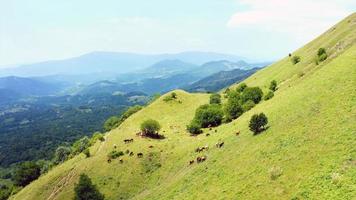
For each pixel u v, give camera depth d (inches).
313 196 1635.1
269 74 6441.9
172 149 4340.6
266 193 1866.4
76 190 3686.0
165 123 5698.8
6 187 5777.6
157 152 4325.8
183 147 4256.9
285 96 3590.1
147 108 6486.2
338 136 2052.2
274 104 3570.4
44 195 4274.1
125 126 5920.3
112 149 4763.8
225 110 4835.1
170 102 6609.3
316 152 2004.2
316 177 1755.7
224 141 3496.6
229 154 2906.0
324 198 1588.3
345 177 1657.2
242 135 3277.6
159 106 6496.1
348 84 2714.1
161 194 2965.1
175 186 2950.3
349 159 1781.5
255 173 2175.2
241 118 4111.7
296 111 2849.4
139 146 4581.7
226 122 4788.4
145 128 4943.4
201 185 2536.9
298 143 2239.2
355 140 1921.8
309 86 3243.1
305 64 5177.2
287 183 1852.9
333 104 2534.5
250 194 1947.6
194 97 7017.7
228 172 2481.5
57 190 4252.0
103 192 3897.6
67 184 4256.9
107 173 4173.2
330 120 2319.1
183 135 4886.8
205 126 5039.4
